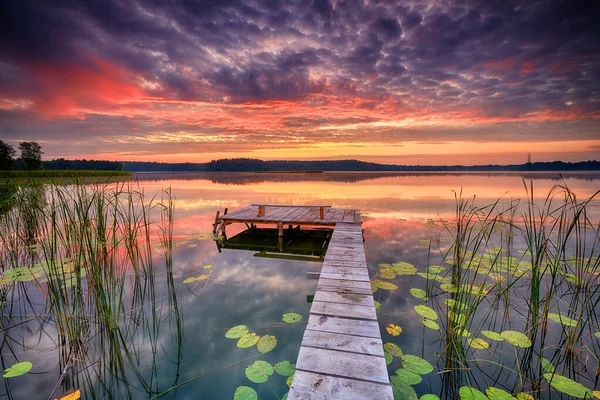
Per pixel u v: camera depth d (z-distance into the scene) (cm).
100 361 251
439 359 246
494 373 230
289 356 250
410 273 435
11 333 292
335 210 829
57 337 285
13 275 400
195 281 428
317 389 158
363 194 1664
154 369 241
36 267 438
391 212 1014
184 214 1002
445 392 213
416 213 991
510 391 210
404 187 2220
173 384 224
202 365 244
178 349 266
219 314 329
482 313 320
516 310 325
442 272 442
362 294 282
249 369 219
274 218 702
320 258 560
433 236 676
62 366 245
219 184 2700
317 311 247
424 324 290
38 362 250
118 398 210
